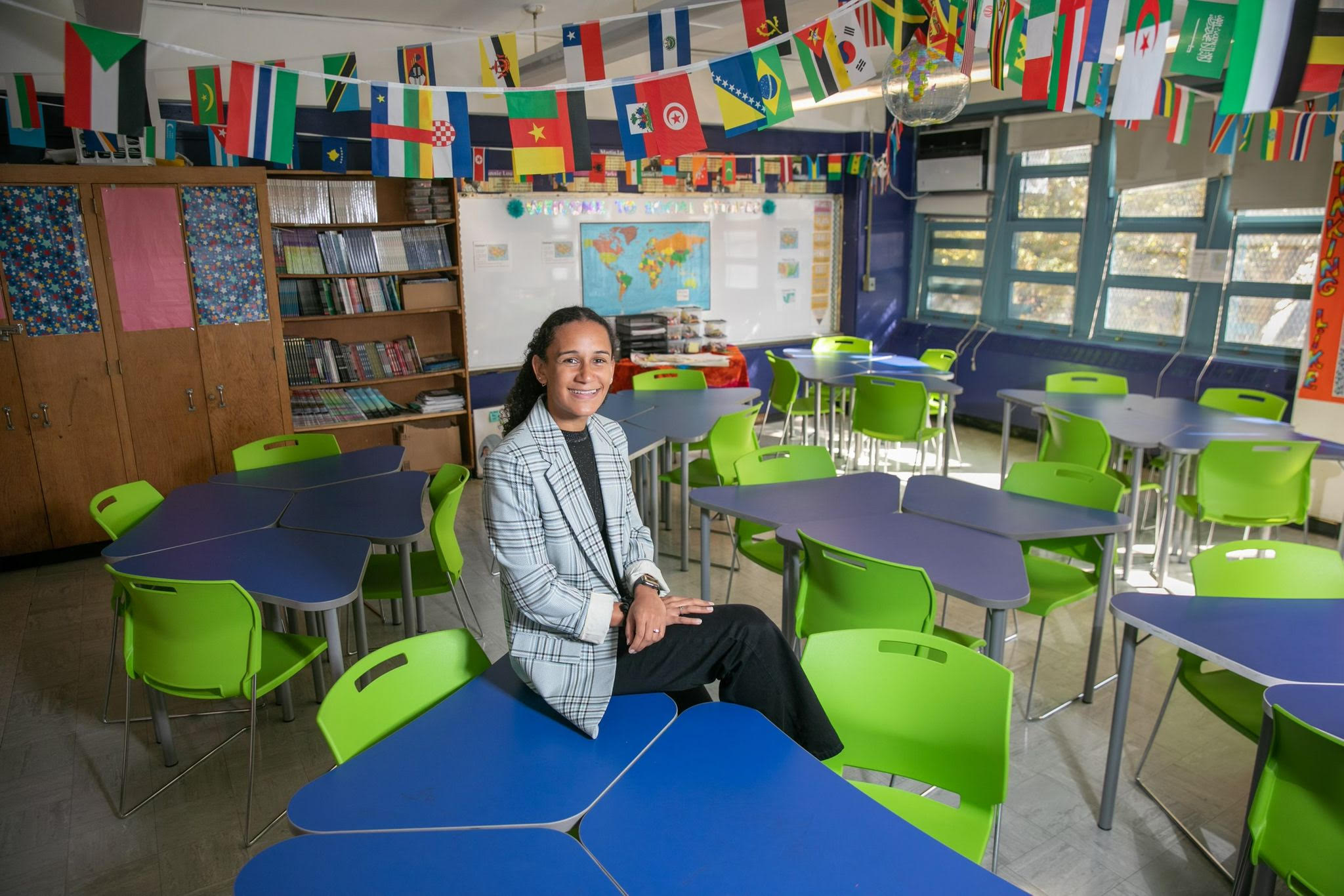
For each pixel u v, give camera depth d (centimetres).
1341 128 465
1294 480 412
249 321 532
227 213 514
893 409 562
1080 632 404
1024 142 734
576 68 285
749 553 367
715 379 680
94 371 495
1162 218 652
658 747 177
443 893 138
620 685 197
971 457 698
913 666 200
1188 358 638
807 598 290
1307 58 173
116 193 484
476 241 658
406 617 326
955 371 814
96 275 487
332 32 527
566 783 165
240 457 406
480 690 201
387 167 285
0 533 486
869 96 644
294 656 289
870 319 859
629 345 712
